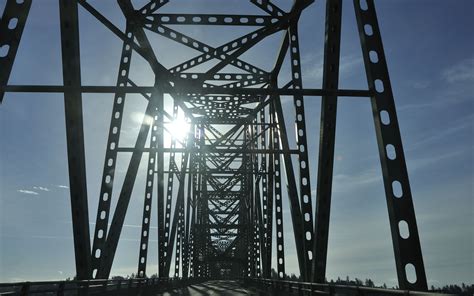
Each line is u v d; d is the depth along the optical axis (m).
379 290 7.63
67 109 10.19
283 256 22.02
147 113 20.05
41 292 8.88
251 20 19.06
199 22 18.70
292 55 19.05
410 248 8.70
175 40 19.88
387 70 10.12
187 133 35.91
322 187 11.28
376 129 9.91
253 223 40.62
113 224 16.53
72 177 9.96
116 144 15.69
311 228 15.99
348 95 10.34
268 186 28.91
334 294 10.27
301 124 18.02
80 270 9.98
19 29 9.32
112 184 15.02
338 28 11.26
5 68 9.25
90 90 10.82
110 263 15.78
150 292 21.77
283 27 19.92
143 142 19.22
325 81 11.23
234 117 36.94
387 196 9.27
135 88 11.15
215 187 61.84
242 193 62.66
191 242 54.00
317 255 11.34
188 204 46.69
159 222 25.80
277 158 24.38
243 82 25.75
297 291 14.75
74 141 10.09
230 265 92.56
